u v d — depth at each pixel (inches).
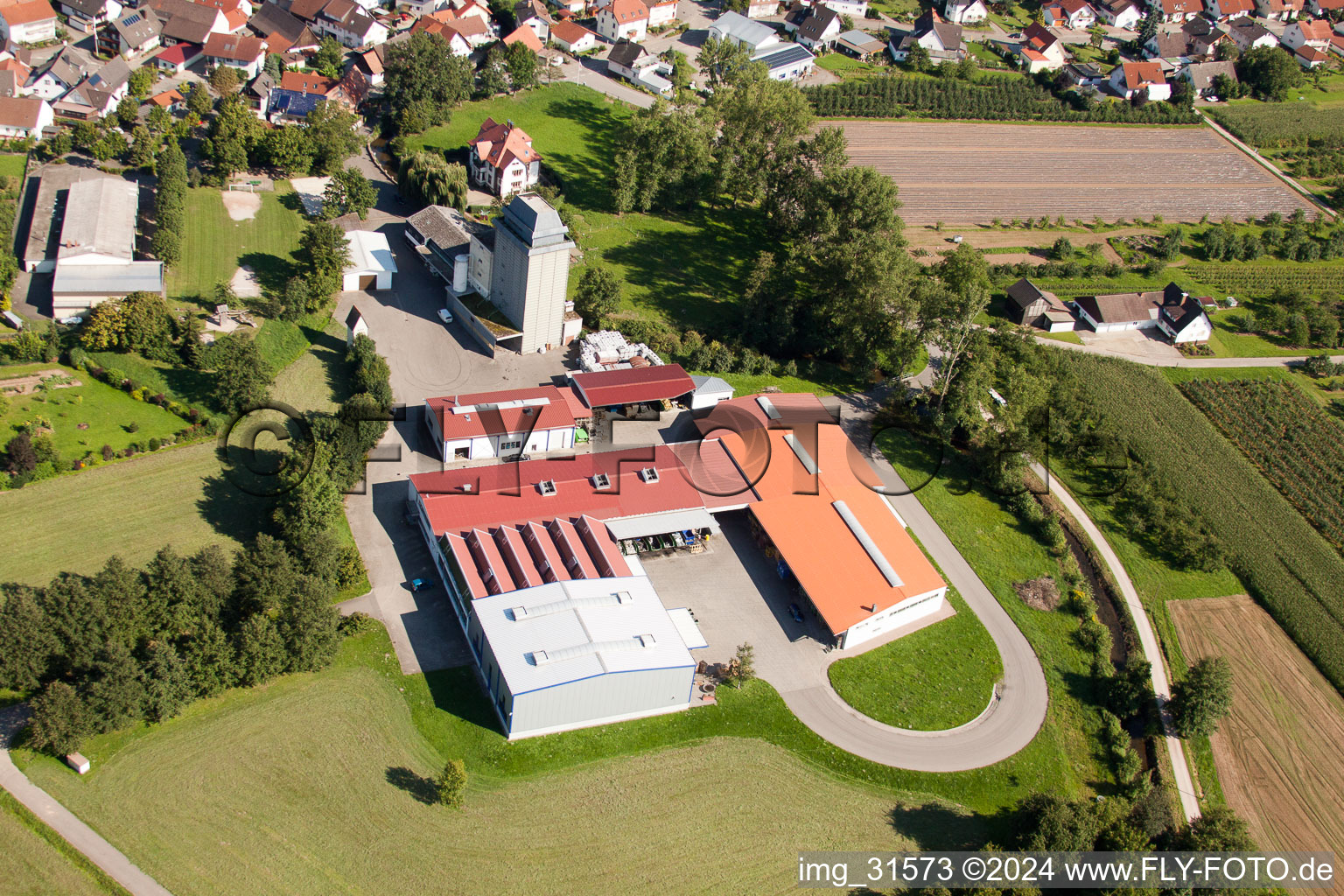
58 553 3794.3
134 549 3875.5
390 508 4288.9
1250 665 4293.8
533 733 3523.6
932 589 4197.8
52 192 5748.0
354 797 3238.2
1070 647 4242.1
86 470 4170.8
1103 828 3444.9
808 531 4343.0
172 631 3508.9
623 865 3198.8
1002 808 3590.1
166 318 4771.2
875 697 3890.3
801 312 5762.8
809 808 3474.4
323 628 3558.1
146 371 4655.5
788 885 3235.7
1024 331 6003.9
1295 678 4259.4
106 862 2942.9
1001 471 4928.6
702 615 4072.3
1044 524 4756.4
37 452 4050.2
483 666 3659.0
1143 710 4052.7
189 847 3019.2
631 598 3831.2
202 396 4628.4
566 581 3828.7
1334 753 3973.9
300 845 3080.7
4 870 2881.4
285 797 3201.3
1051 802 3398.1
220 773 3230.8
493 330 5196.9
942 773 3666.3
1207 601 4579.2
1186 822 3631.9
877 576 4180.6
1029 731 3873.0
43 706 3080.7
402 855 3110.2
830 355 5748.0
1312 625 4480.8
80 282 4975.4
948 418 5147.6
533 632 3582.7
